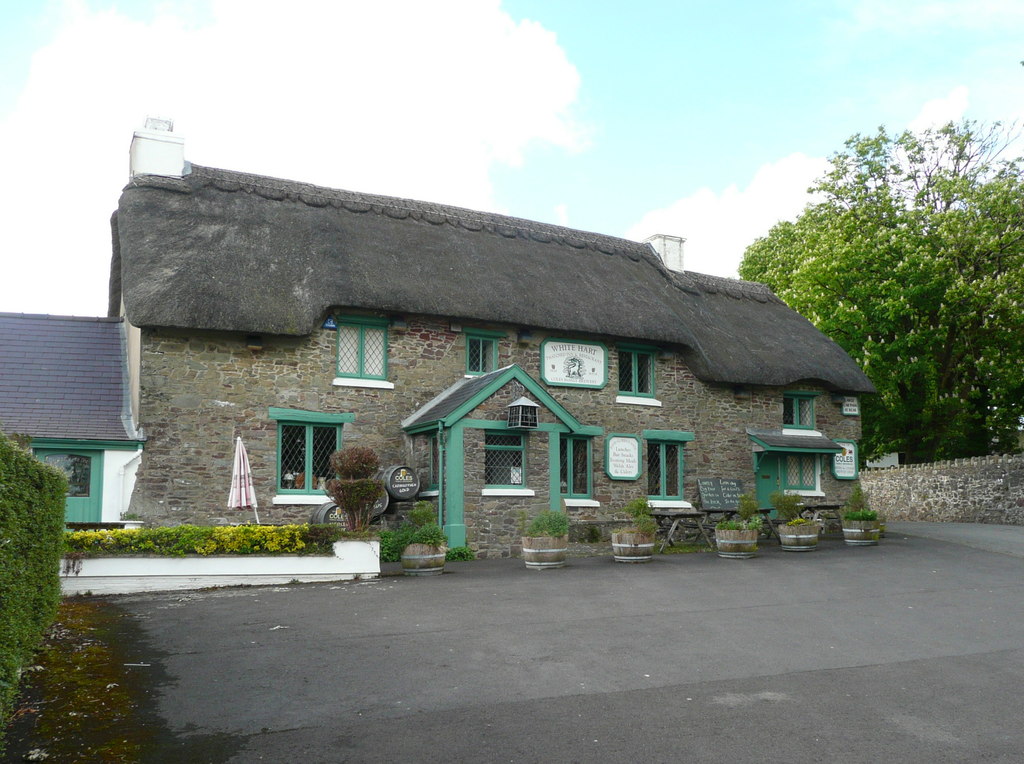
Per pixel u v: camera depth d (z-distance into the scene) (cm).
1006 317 2791
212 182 1775
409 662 781
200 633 888
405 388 1709
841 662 812
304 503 1578
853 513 1795
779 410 2184
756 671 774
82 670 745
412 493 1598
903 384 2931
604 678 742
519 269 1911
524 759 559
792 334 2342
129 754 561
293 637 871
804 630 939
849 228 2875
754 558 1546
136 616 973
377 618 965
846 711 668
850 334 2845
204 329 1482
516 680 732
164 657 793
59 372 1648
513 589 1166
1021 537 1920
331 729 611
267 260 1627
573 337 1891
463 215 2081
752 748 585
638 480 1938
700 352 2009
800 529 1664
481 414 1588
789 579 1288
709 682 737
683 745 588
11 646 559
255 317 1510
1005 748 594
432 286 1714
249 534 1221
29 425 1470
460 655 808
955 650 866
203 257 1568
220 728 611
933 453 2986
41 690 688
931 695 714
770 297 2528
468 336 1795
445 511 1550
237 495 1430
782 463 2189
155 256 1536
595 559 1522
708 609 1043
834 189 2973
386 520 1628
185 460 1500
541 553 1377
